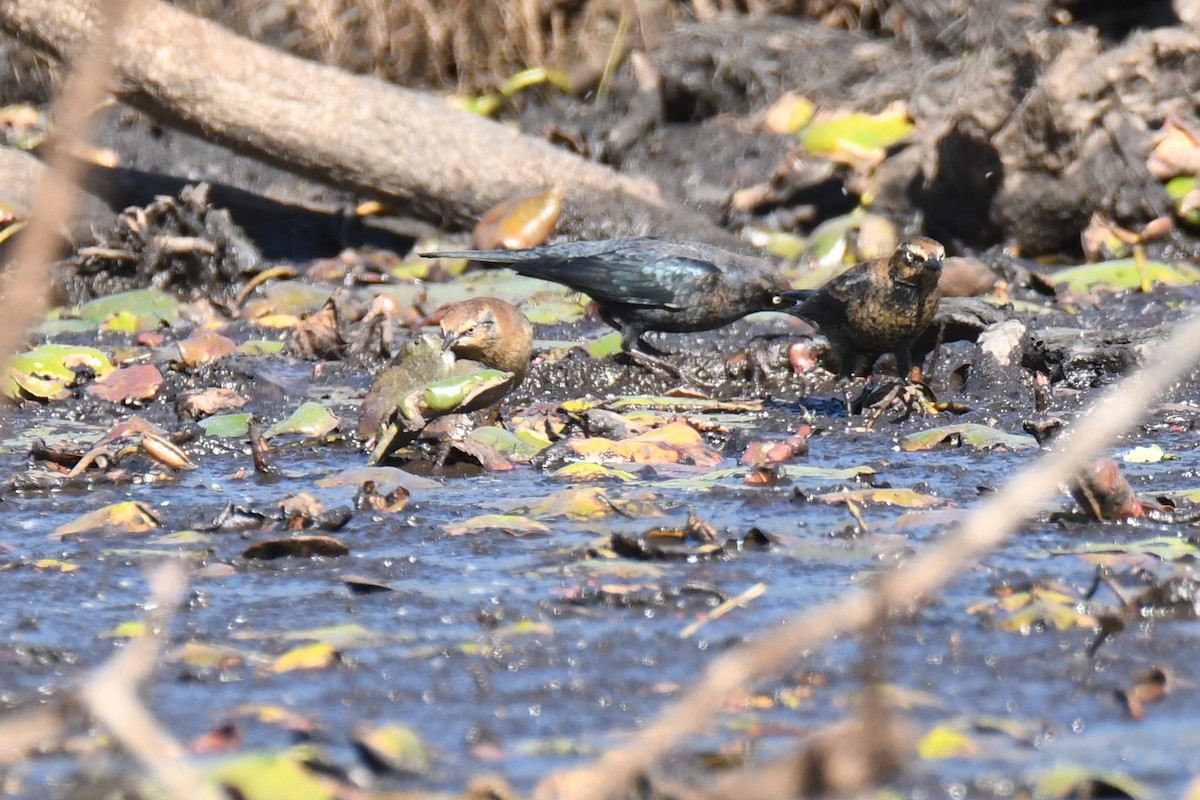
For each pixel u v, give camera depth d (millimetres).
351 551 7699
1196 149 18125
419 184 18172
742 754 4727
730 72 21609
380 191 18219
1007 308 15430
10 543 8039
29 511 8891
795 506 8672
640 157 20938
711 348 14430
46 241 2287
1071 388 12484
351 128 17797
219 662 5820
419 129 18109
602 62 22500
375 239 19109
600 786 2754
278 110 17453
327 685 5605
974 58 19750
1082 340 13117
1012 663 5723
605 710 5289
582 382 13258
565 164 18609
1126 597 6398
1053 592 6492
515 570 7277
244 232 18484
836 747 3092
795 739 4922
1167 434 10812
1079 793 4441
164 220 17406
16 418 12180
